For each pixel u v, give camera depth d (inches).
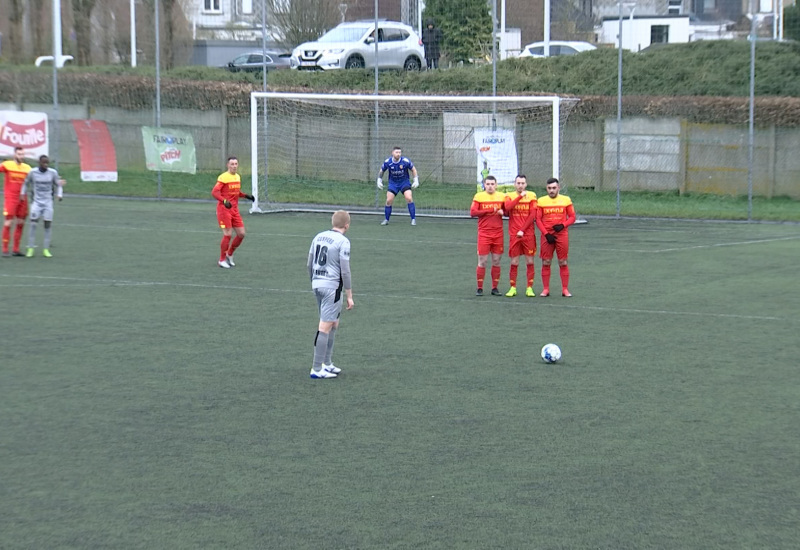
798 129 3174.2
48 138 3385.8
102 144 3068.4
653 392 961.5
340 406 904.3
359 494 677.3
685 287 1632.6
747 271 1819.6
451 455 763.4
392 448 780.0
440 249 2121.1
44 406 898.1
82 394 940.6
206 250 2028.8
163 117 3646.7
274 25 4382.4
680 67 3720.5
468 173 3294.8
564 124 3176.7
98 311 1368.1
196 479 706.2
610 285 1653.5
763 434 824.3
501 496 674.8
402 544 592.7
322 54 3826.3
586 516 639.1
